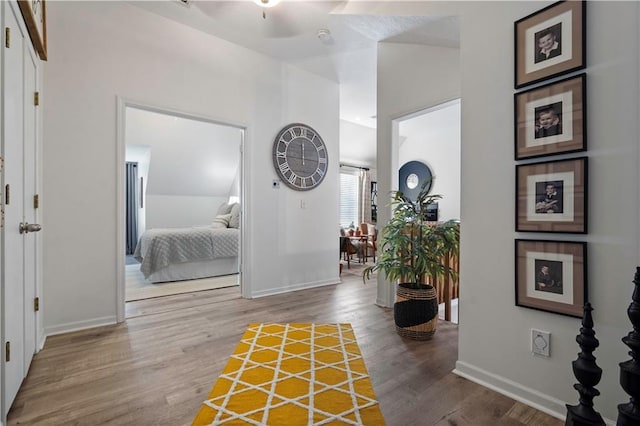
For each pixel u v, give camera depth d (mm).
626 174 1332
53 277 2480
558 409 1511
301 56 3775
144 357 2084
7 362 1464
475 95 1876
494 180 1782
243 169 3631
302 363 2010
